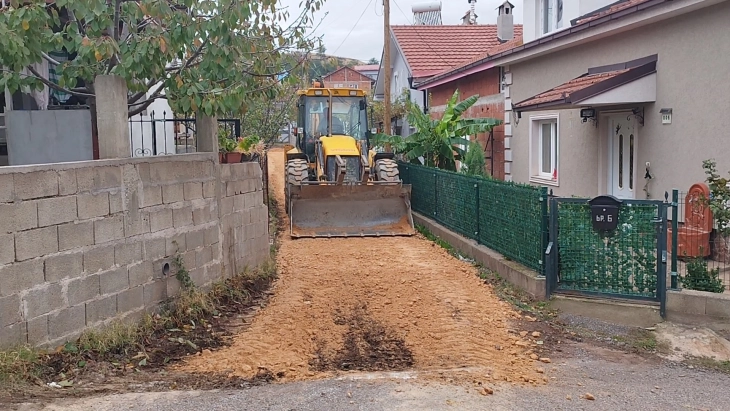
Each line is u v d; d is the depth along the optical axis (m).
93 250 5.95
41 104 10.47
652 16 10.24
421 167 15.44
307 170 15.78
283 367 5.84
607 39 12.16
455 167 18.12
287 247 12.42
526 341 6.86
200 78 7.77
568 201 7.95
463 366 6.02
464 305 8.05
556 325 7.42
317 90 16.77
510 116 16.62
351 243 12.84
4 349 5.01
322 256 11.41
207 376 5.50
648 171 11.03
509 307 8.00
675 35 10.29
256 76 8.48
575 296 7.91
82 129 6.99
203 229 7.86
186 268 7.49
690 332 6.99
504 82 16.89
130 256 6.47
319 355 6.41
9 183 5.09
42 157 7.00
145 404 4.62
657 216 7.47
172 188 7.21
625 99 10.79
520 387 5.38
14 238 5.13
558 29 14.68
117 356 5.80
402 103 27.84
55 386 4.93
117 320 6.25
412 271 10.03
